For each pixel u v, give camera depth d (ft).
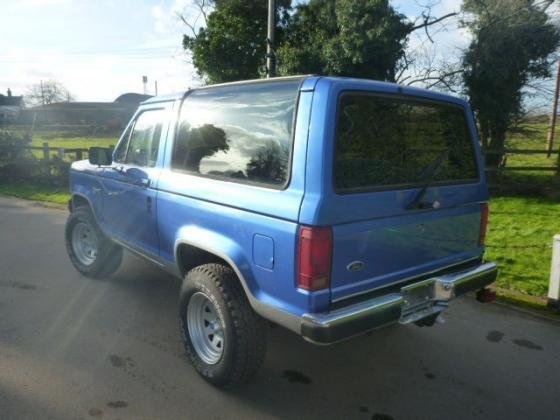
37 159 43.37
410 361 12.14
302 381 11.11
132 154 13.84
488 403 10.41
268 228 8.87
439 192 10.21
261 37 52.60
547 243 23.48
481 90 42.57
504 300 15.98
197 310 10.85
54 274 17.80
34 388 10.43
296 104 8.79
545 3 40.11
